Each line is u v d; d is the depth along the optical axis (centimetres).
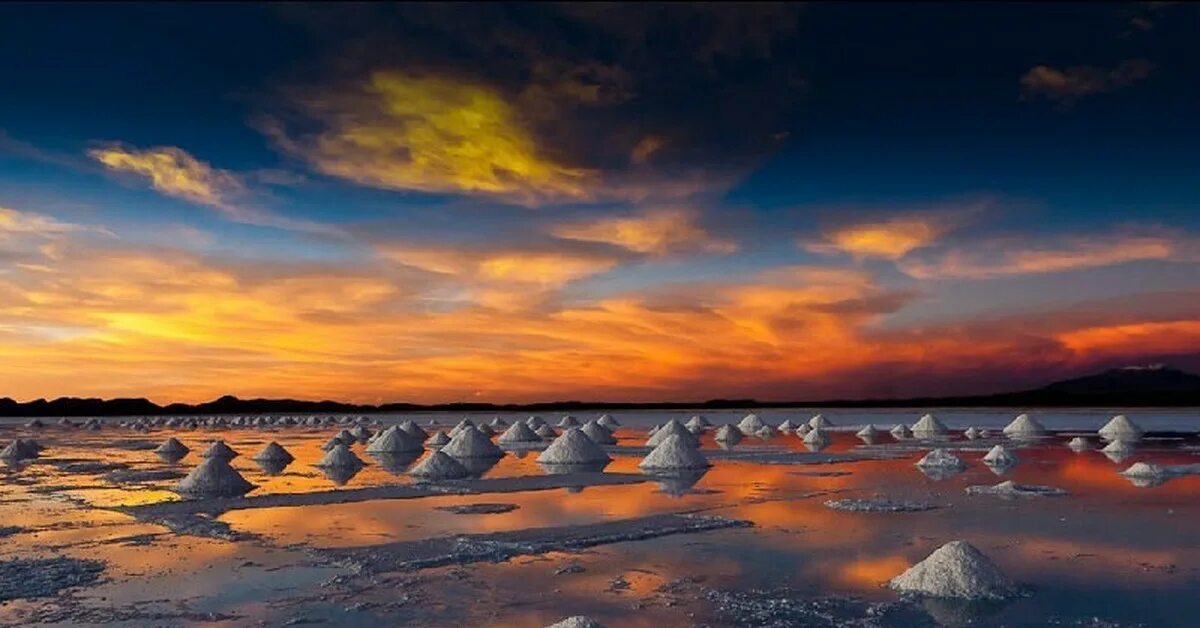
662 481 1364
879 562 728
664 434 2272
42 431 4244
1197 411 5072
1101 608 580
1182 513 973
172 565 737
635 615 568
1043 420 3944
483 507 1069
